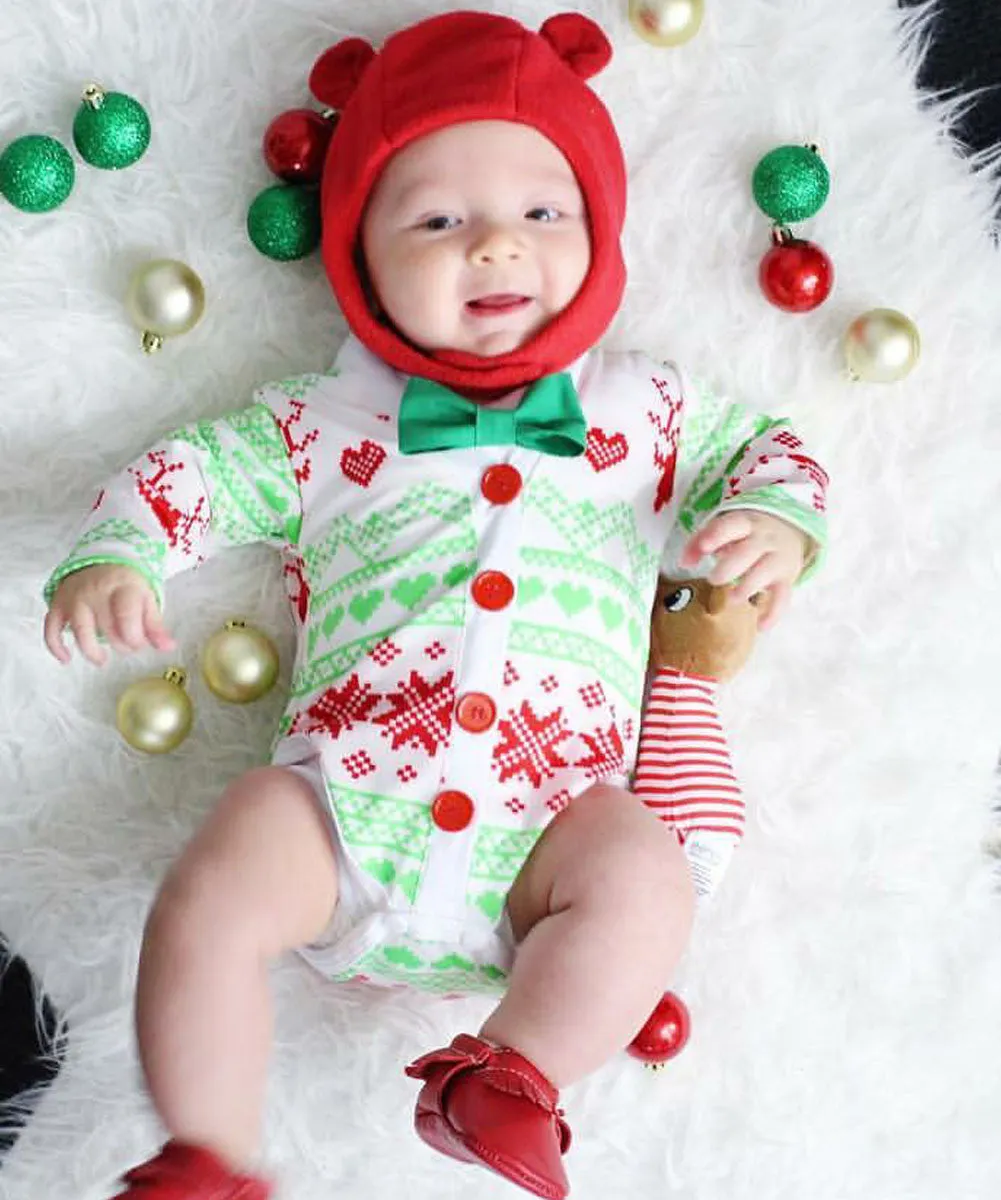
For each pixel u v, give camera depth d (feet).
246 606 5.30
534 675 4.58
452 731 4.48
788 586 4.67
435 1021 4.95
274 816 4.39
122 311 5.25
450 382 4.88
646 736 4.99
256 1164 4.19
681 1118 5.03
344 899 4.48
